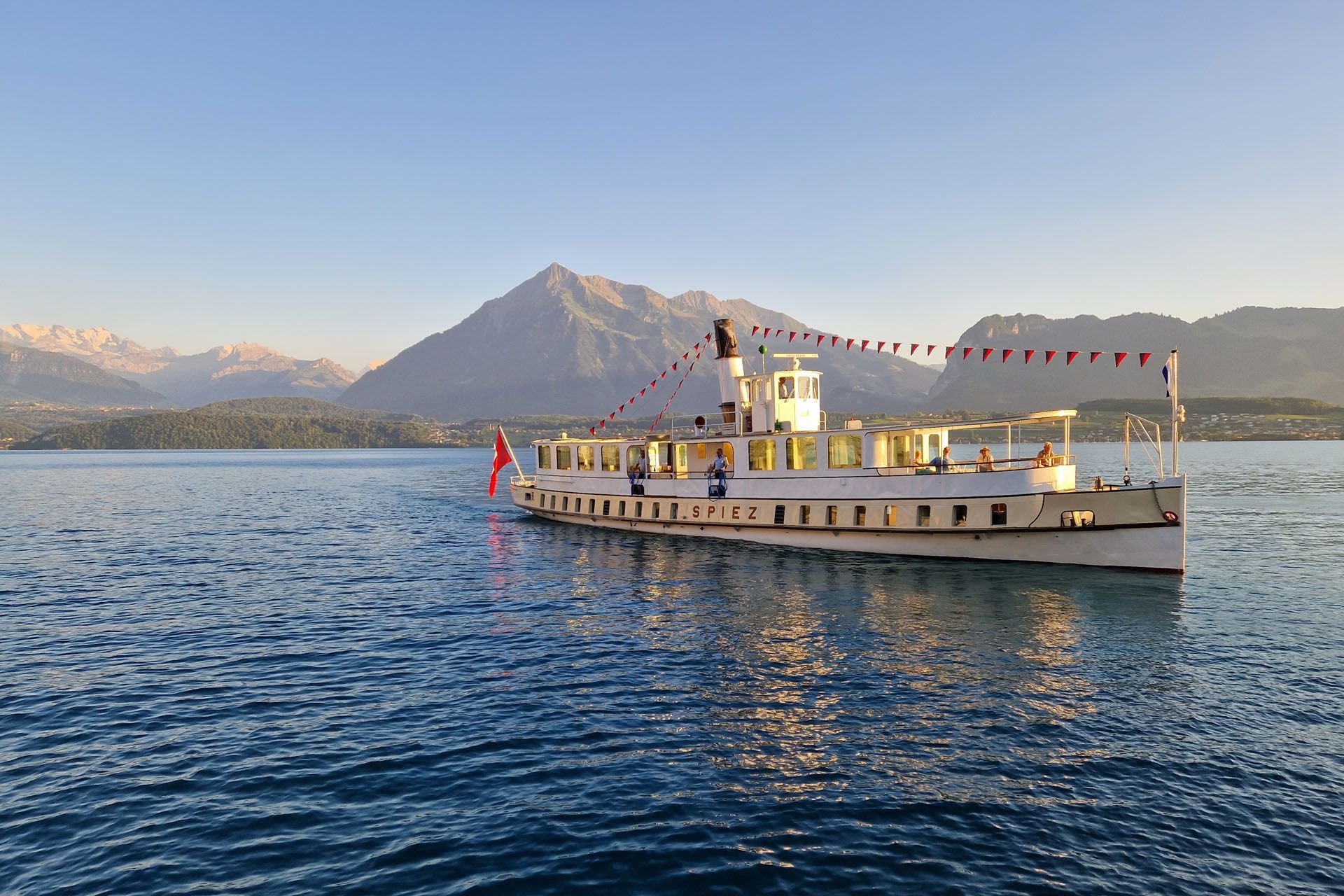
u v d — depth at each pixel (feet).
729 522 163.73
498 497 348.59
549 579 138.51
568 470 204.74
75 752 65.72
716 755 63.87
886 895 45.09
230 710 75.25
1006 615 104.42
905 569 132.46
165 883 47.03
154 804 56.65
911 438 142.20
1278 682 78.79
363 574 148.97
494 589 131.75
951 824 52.70
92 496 356.59
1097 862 48.03
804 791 57.52
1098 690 76.89
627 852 49.90
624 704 75.66
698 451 170.71
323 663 90.43
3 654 94.53
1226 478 382.42
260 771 61.72
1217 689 76.79
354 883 46.93
